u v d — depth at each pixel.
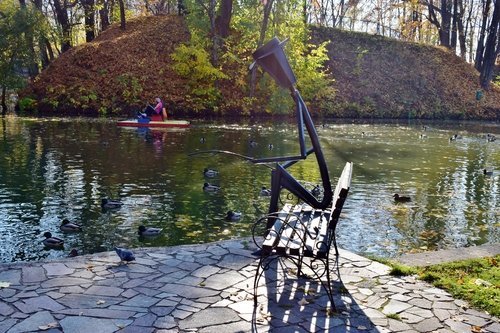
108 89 29.97
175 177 12.36
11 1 30.50
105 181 11.73
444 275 5.31
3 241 7.67
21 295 4.51
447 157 17.38
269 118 31.42
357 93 36.97
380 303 4.56
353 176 13.39
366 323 4.14
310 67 33.44
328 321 4.15
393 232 8.53
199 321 4.07
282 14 32.88
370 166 15.05
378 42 41.03
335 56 39.03
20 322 3.96
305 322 4.12
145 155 15.48
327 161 15.65
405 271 5.36
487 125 33.41
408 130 27.38
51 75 30.55
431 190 11.88
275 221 5.55
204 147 17.66
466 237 8.34
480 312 4.41
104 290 4.68
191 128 24.03
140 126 23.81
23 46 28.69
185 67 31.33
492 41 40.25
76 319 4.04
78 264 5.39
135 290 4.70
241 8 33.56
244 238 6.59
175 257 5.71
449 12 42.41
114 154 15.50
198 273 5.20
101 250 7.38
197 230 8.34
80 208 9.48
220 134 21.88
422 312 4.38
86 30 37.06
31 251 7.29
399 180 13.00
